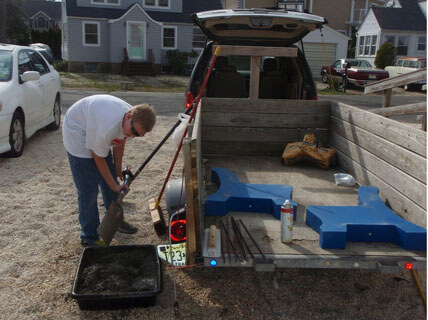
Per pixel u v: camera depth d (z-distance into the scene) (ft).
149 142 24.16
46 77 24.45
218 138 15.03
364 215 9.27
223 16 15.47
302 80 17.65
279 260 8.13
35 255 11.37
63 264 11.02
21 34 126.41
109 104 9.79
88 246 11.22
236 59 22.20
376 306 9.71
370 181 11.82
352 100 52.65
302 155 13.98
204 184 12.03
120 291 9.24
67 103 39.04
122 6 83.41
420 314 9.44
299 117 15.16
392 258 8.16
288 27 16.66
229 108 14.85
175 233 10.44
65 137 10.68
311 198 11.25
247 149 15.19
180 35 84.79
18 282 10.18
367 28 95.20
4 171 17.90
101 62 82.84
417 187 9.29
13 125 19.36
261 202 10.12
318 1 98.73
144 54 82.74
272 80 19.77
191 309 9.41
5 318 8.92
